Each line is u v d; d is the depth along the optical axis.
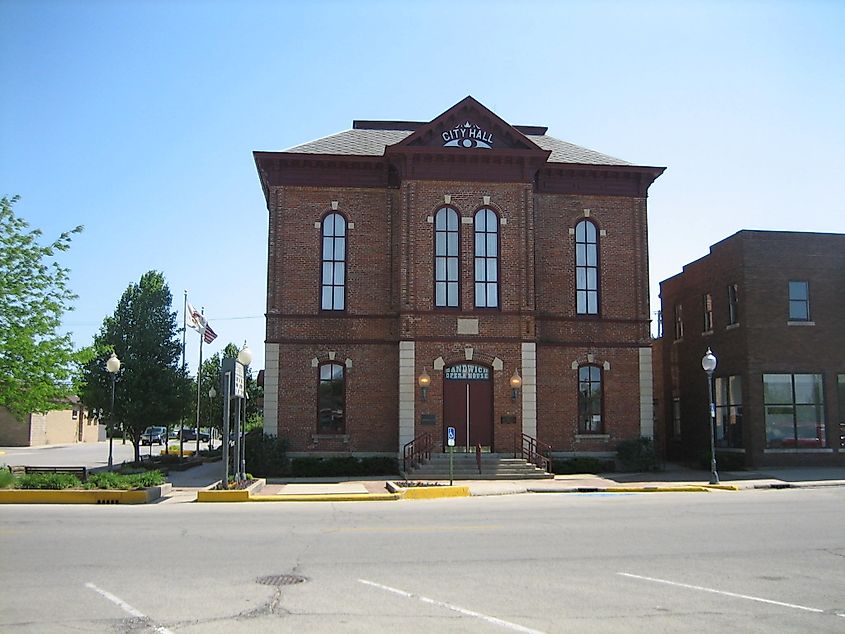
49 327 28.97
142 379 38.56
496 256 32.00
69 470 24.88
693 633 8.05
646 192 34.78
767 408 33.28
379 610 8.81
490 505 20.22
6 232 29.14
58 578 10.45
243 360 24.12
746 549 12.89
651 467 32.53
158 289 40.22
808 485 26.94
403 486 24.86
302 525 15.77
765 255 34.03
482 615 8.62
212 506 20.45
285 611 8.76
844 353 33.94
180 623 8.26
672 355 42.06
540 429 32.91
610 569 11.20
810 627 8.30
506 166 32.31
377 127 37.84
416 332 31.12
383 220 33.03
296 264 32.53
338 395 32.19
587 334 33.72
